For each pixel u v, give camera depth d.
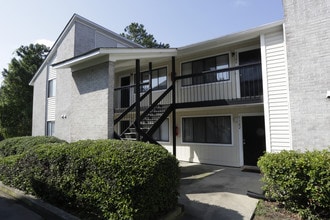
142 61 9.91
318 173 3.84
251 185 6.10
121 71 12.91
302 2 5.95
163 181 3.99
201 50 8.88
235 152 9.11
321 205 3.83
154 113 9.34
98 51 6.79
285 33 6.16
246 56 8.68
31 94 24.06
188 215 4.32
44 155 5.40
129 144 4.46
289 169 4.20
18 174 6.23
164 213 4.12
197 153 10.22
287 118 6.30
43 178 5.33
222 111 9.55
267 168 4.55
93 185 4.14
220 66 9.38
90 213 4.31
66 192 4.68
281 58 6.57
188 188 6.00
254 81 8.39
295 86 5.91
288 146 6.22
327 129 5.39
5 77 24.86
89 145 4.76
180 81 10.52
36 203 5.10
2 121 21.89
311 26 5.78
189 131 10.62
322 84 5.53
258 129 8.69
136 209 3.58
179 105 9.12
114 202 3.79
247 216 4.21
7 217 4.55
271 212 4.35
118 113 11.17
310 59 5.73
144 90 11.93
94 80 7.60
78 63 8.19
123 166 3.79
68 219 4.21
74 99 8.47
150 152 4.12
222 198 5.15
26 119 22.95
